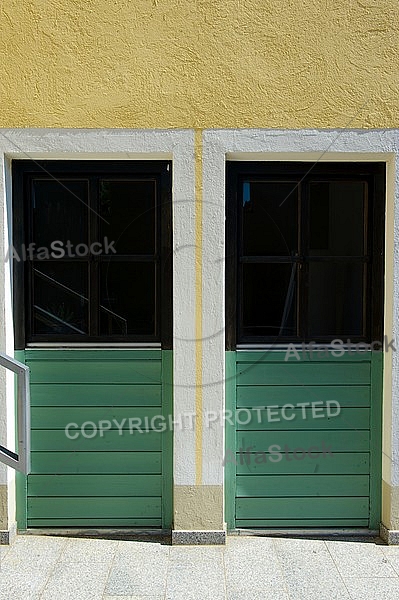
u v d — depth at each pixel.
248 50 3.82
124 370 4.07
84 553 3.85
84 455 4.09
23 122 3.83
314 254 4.11
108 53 3.81
